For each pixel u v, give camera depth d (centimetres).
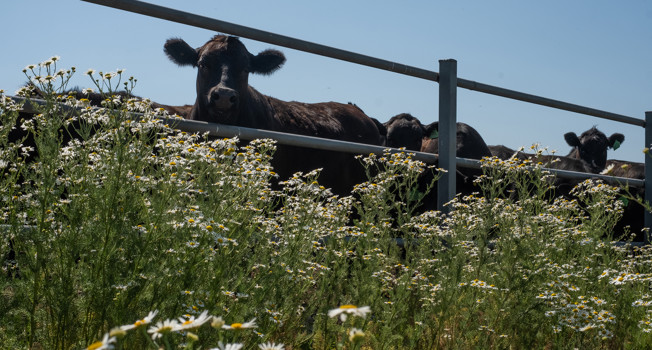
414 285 384
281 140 510
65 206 277
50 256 269
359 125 871
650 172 844
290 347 320
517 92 667
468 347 346
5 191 279
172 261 274
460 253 381
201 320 147
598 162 1505
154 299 264
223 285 287
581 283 420
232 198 308
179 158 300
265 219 334
